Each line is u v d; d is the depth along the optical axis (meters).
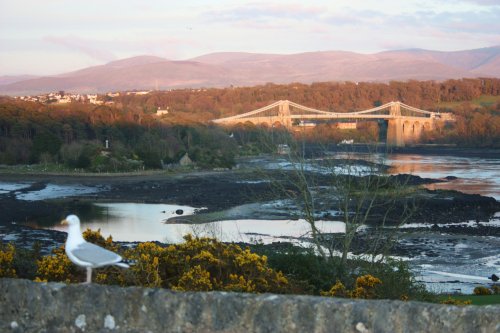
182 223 61.16
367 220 56.59
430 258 41.91
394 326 5.66
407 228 53.25
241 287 11.91
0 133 157.88
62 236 53.19
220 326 6.02
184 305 6.12
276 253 19.06
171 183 106.19
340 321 5.77
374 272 18.25
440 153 185.50
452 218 59.81
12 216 67.62
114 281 10.85
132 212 71.25
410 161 152.25
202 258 12.37
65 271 10.91
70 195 90.25
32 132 158.88
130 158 135.75
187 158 139.75
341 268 18.67
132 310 6.23
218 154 142.00
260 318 5.94
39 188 100.56
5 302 6.52
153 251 12.33
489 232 52.59
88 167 130.88
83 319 6.32
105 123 169.50
